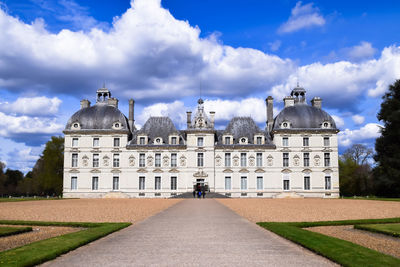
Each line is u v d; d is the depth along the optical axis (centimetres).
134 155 6975
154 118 7356
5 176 11006
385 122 6462
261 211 3123
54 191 9981
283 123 7006
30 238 1686
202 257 1237
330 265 1143
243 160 6969
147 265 1130
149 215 2741
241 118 7356
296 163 6912
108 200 5494
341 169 9300
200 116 7069
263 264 1146
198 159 6938
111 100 7469
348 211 3183
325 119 7038
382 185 6431
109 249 1380
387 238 1716
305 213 2966
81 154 6994
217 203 4406
